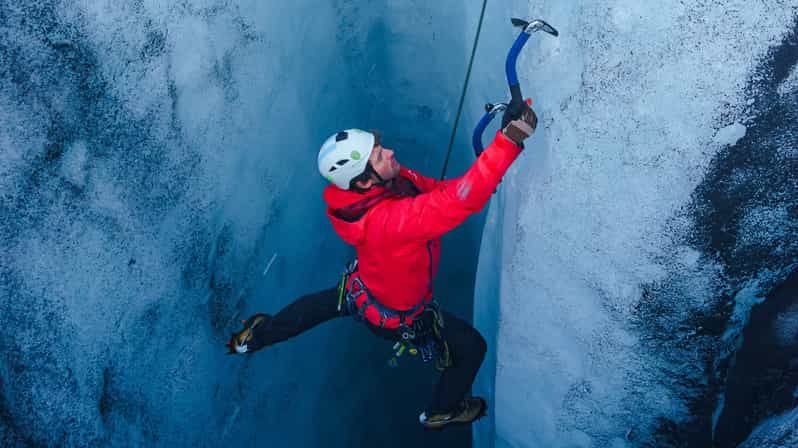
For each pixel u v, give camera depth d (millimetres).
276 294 2869
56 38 1555
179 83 1978
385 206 1346
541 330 1670
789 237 1302
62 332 1609
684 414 1545
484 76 2527
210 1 2072
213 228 2264
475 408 1858
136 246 1865
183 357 2168
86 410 1678
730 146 1279
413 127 3797
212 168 2203
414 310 1547
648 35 1289
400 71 3502
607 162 1427
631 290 1488
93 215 1702
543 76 1523
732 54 1216
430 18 3184
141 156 1860
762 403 1395
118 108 1755
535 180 1575
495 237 2043
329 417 3588
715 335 1445
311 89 2936
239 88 2301
